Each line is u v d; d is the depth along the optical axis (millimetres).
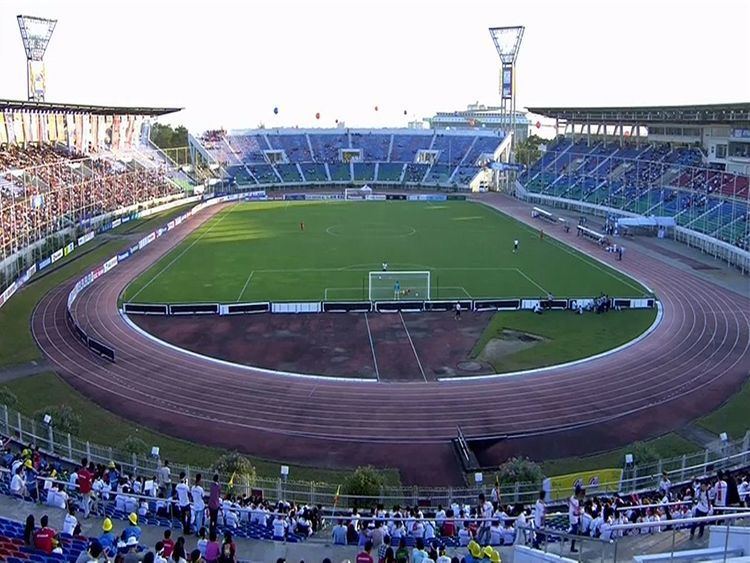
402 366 61281
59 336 68500
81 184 124625
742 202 111812
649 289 85875
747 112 120062
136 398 54219
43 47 146500
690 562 19750
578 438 48125
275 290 85625
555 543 27172
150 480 35250
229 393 55406
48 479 30781
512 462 40250
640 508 29406
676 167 137375
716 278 92000
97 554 20750
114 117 165750
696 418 50969
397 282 87062
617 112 150250
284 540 29344
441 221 141625
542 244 116062
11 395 49000
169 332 70250
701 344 66188
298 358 63219
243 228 132750
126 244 114438
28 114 133875
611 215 140000
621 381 57656
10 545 23969
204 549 24344
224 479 38688
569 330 70750
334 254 107500
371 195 181750
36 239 98938
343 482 41188
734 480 32500
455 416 51406
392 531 28516
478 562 22688
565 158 176875
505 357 63281
